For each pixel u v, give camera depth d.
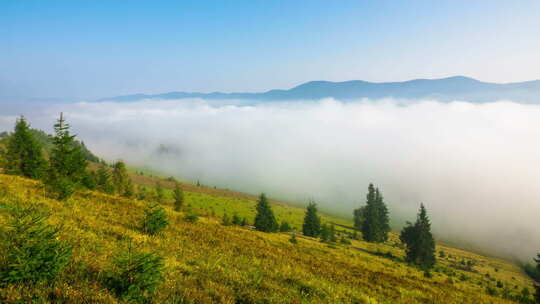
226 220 51.16
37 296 5.98
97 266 8.44
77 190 25.95
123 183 73.44
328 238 89.31
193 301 7.93
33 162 44.03
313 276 16.36
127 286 7.10
